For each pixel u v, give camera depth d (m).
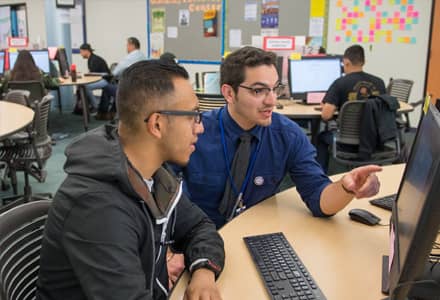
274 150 1.67
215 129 1.68
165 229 1.19
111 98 6.81
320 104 4.07
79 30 9.21
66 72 6.74
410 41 5.96
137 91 1.01
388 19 6.06
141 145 1.05
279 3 6.84
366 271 1.17
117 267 0.92
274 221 1.48
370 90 3.57
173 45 8.06
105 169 0.98
